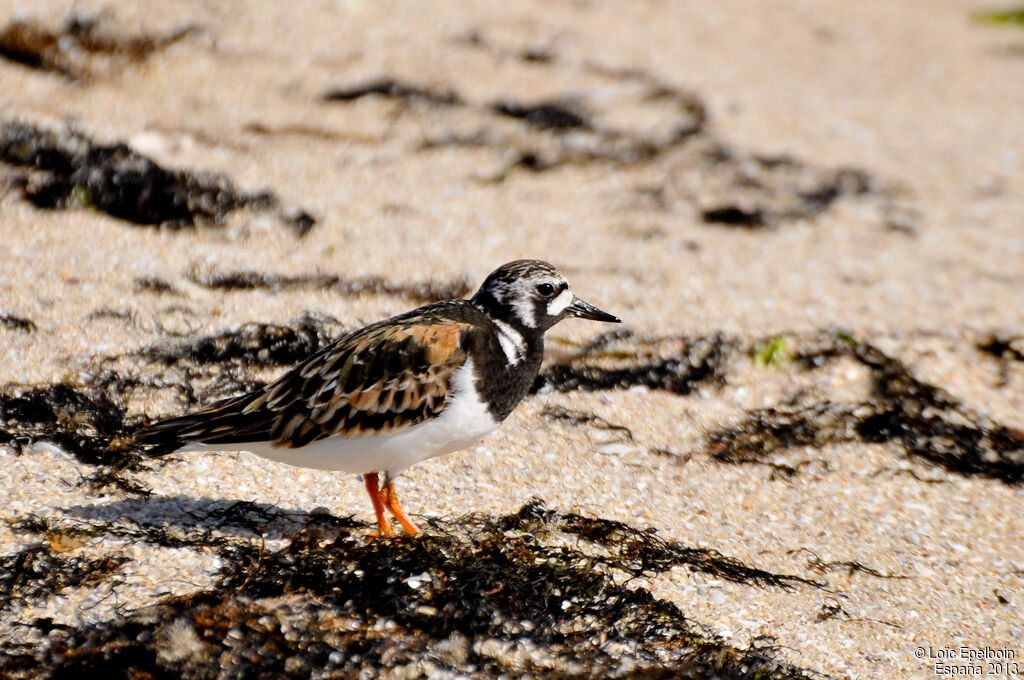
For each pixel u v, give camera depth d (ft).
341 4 60.29
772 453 34.53
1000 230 50.29
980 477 34.45
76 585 25.43
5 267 36.96
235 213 42.63
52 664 23.66
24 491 28.14
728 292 42.68
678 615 26.96
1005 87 66.54
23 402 31.37
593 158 51.98
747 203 50.26
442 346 26.86
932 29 75.51
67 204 41.39
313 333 35.94
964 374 38.93
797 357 38.58
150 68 51.03
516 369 28.17
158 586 25.67
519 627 26.11
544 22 63.10
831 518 31.76
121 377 33.04
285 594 26.03
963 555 30.68
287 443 26.45
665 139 53.93
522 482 31.40
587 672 25.29
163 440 26.48
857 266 46.01
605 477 32.14
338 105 52.16
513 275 28.50
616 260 44.21
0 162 41.60
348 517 29.14
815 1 77.36
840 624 27.37
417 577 26.89
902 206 51.70
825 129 57.88
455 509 29.89
